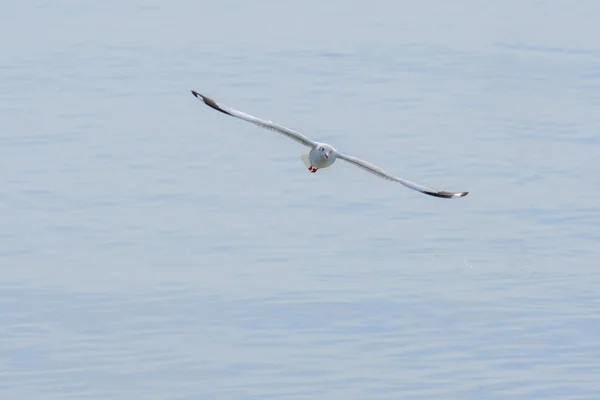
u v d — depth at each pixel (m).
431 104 40.97
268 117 39.06
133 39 52.31
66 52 49.28
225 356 21.61
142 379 20.91
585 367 21.25
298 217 29.16
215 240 27.42
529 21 57.62
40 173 32.41
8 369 21.25
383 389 20.44
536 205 30.09
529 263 26.12
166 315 23.27
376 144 35.81
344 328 22.67
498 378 20.86
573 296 24.17
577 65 47.53
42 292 24.34
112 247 26.98
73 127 37.31
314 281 24.88
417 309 23.56
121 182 31.69
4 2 61.59
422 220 29.00
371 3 62.84
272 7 61.03
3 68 46.19
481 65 47.72
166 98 41.59
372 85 43.88
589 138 36.53
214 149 34.88
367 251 26.77
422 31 54.88
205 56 48.81
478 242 27.42
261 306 23.59
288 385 20.59
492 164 33.78
